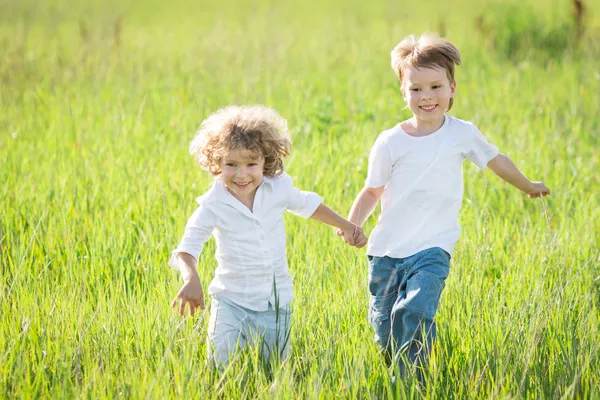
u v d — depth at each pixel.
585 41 20.52
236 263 6.18
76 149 11.52
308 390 5.56
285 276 6.33
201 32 25.16
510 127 12.96
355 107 14.13
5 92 15.04
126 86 16.31
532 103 14.64
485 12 25.88
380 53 20.47
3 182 10.23
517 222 9.74
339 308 6.90
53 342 6.28
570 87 16.38
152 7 36.97
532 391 5.84
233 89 15.15
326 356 5.84
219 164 6.08
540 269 7.68
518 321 6.58
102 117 13.72
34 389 5.69
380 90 15.91
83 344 6.23
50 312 6.64
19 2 37.81
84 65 17.55
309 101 14.95
